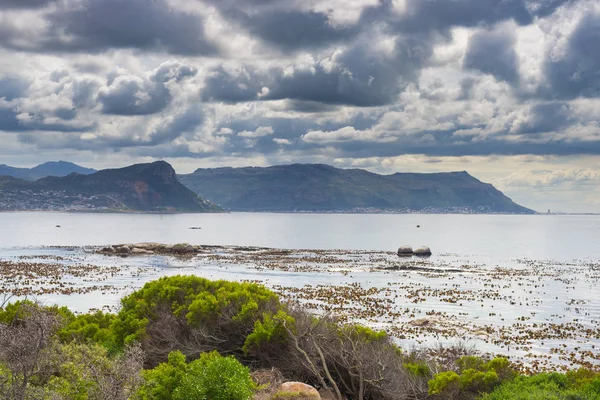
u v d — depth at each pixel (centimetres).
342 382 1928
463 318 3722
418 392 1822
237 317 2177
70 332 2092
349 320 3538
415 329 3328
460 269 6794
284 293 4634
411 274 6206
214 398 1528
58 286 4931
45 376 1482
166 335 2181
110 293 4541
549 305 4291
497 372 1817
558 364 2667
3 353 1266
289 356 2033
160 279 2545
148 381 1492
